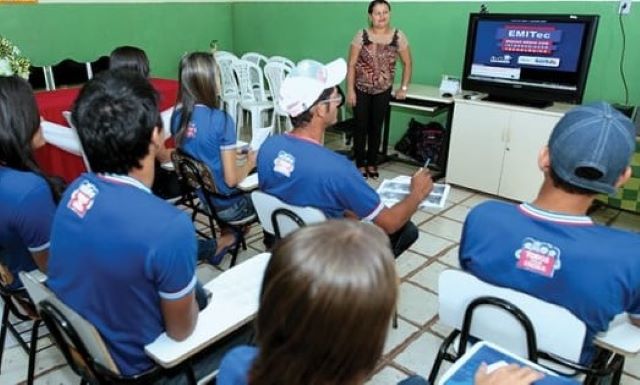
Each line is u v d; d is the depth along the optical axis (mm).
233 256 2537
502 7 3928
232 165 2285
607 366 1226
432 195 2078
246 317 1256
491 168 3668
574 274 1037
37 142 1475
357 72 3936
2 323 1787
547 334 1119
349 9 4973
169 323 1132
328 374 557
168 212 1060
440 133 4285
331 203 1658
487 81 3607
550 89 3361
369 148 4113
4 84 1377
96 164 1097
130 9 5180
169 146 2623
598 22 3217
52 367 1882
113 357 1146
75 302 1120
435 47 4445
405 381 1109
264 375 576
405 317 2258
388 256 569
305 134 1726
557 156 1035
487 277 1165
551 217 1065
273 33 5750
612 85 3586
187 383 1247
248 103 4887
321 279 527
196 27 5801
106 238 1030
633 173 3273
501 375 899
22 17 4453
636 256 1006
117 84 1098
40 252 1374
